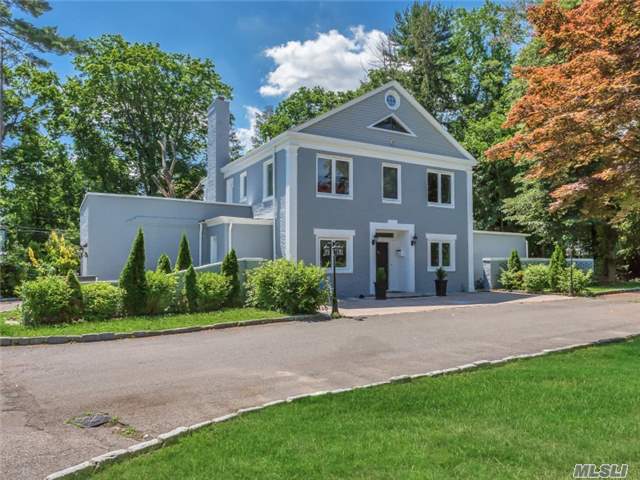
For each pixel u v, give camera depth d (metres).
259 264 13.55
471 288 20.66
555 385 5.54
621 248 25.19
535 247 30.66
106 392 5.61
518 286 20.53
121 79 31.23
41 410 4.97
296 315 11.82
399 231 19.06
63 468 3.61
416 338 9.06
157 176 33.94
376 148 18.25
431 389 5.45
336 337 9.23
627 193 9.67
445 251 20.20
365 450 3.71
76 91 31.00
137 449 3.85
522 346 8.24
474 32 34.88
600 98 8.12
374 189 18.33
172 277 11.99
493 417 4.45
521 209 25.12
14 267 20.62
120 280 11.45
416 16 36.62
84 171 32.28
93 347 8.51
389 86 19.06
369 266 18.00
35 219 32.03
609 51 8.55
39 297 10.12
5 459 3.77
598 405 4.77
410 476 3.25
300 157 16.62
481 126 29.80
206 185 23.95
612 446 3.72
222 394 5.50
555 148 9.32
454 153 20.83
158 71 31.95
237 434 4.14
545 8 9.57
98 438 4.20
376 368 6.70
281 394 5.48
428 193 19.86
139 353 7.89
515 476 3.24
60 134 31.98
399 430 4.16
